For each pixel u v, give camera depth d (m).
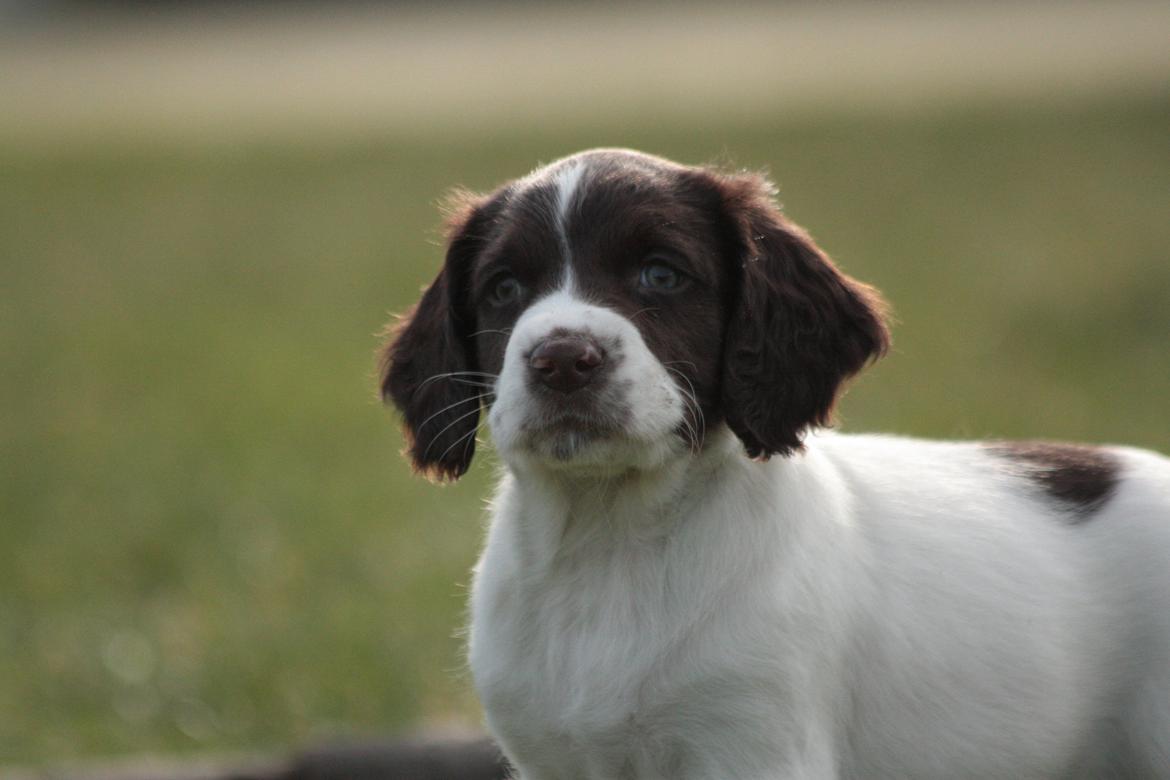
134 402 19.06
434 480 7.08
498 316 6.48
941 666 6.55
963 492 6.98
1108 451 7.43
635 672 6.21
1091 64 48.59
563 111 44.59
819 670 6.24
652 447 6.00
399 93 55.31
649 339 6.16
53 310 25.05
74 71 70.88
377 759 8.36
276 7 97.69
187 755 9.27
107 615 11.72
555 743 6.45
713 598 6.20
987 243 24.88
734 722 6.14
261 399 18.77
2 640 11.18
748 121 39.38
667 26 81.50
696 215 6.43
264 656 10.47
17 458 16.64
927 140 35.09
